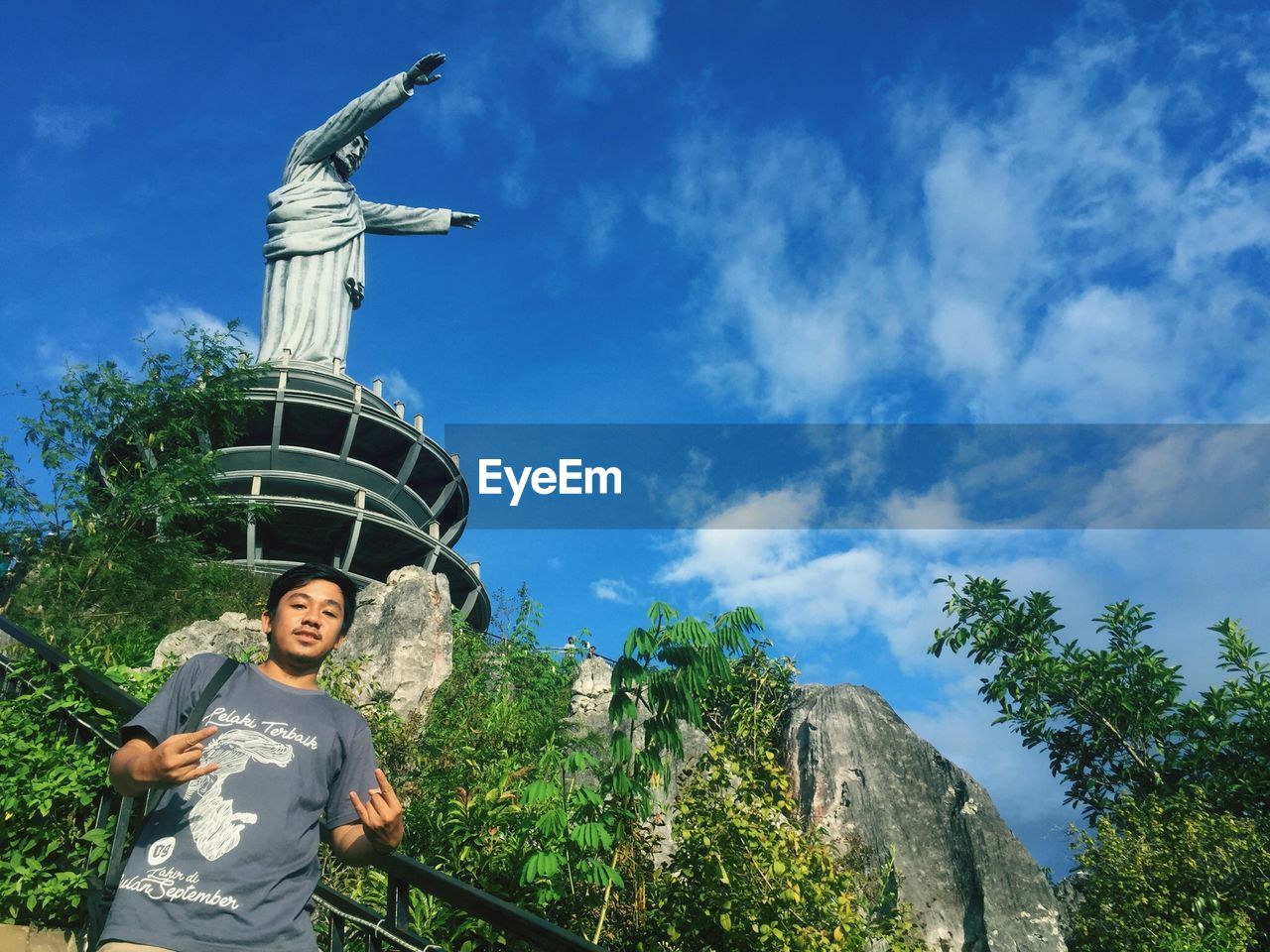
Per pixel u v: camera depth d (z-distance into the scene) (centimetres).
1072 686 1681
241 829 255
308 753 276
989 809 1501
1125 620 1705
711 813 816
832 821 1468
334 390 3203
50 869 451
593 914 780
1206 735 1584
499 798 812
